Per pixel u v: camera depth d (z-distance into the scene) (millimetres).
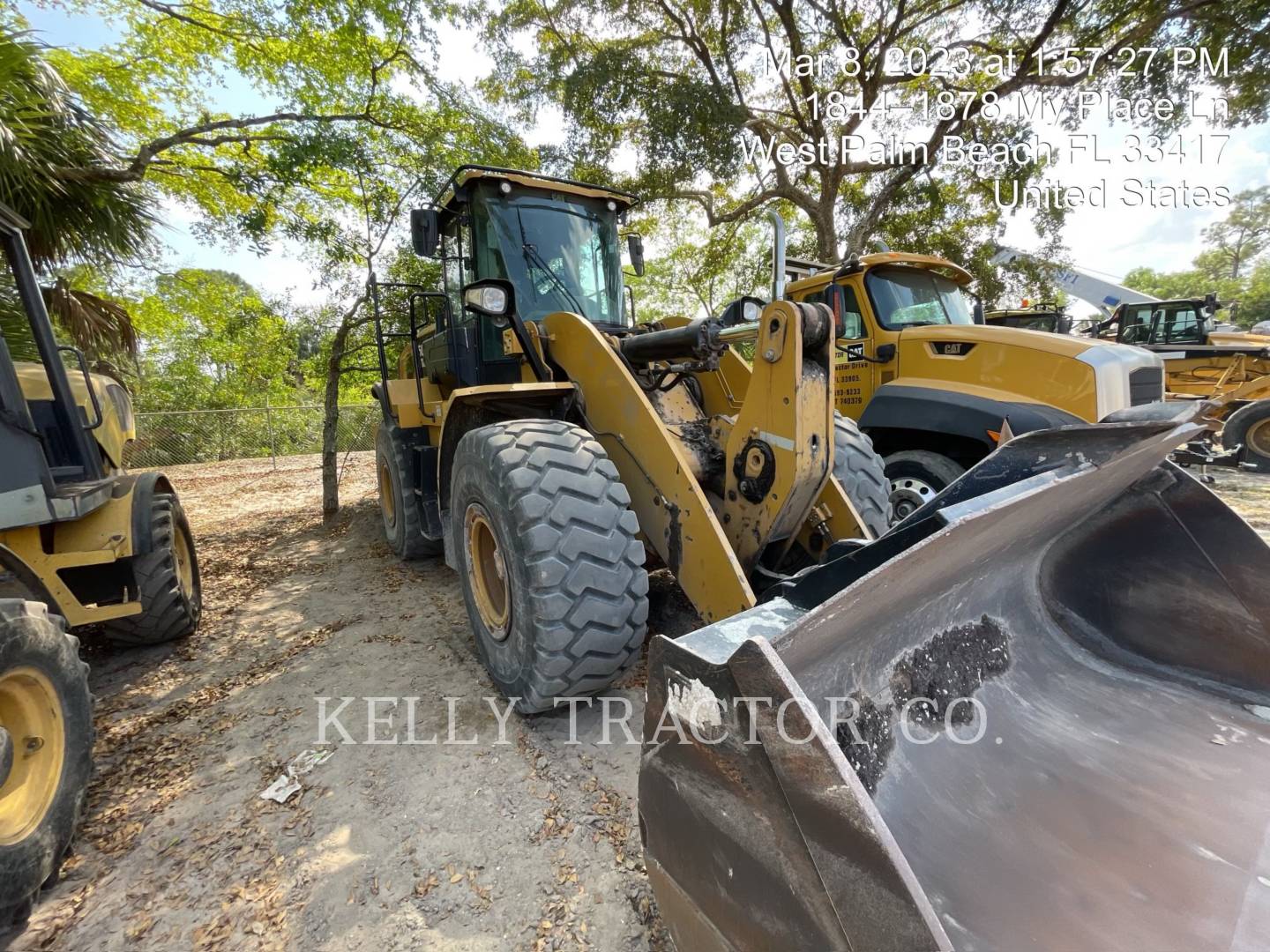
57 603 2592
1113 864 1310
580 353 2688
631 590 2174
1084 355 3887
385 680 2891
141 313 15344
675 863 1183
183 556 3639
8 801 1689
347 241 6559
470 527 2643
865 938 809
